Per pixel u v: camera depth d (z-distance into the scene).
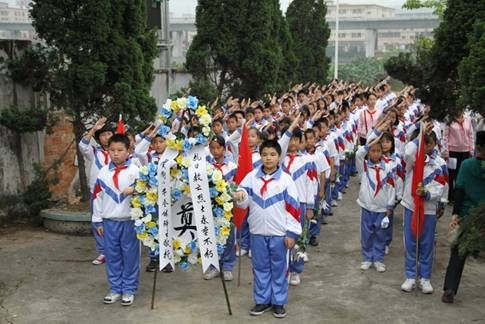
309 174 7.00
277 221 5.79
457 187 6.12
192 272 7.32
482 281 6.96
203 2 13.30
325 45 21.50
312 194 7.04
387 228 7.46
